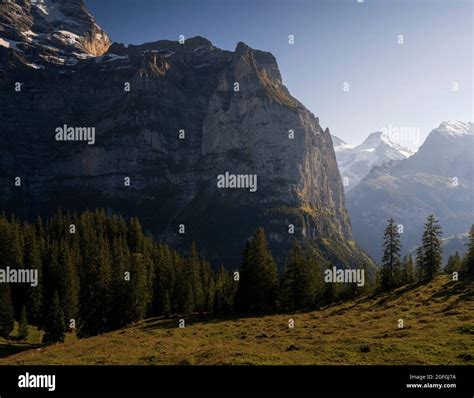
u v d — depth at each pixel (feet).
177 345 164.86
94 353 159.22
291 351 124.36
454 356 106.01
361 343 126.82
